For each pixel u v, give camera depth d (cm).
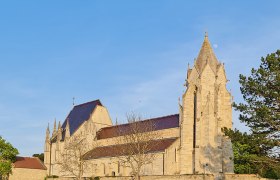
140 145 10931
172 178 9531
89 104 15712
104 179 11381
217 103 10756
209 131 10431
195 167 10325
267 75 6138
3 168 13612
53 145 15838
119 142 12975
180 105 11112
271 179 8538
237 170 10550
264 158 6003
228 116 10981
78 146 13550
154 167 10619
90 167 12988
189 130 10738
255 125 6116
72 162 13162
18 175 14588
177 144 10706
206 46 11306
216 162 10331
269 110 5950
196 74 11012
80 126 14988
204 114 10619
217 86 10894
